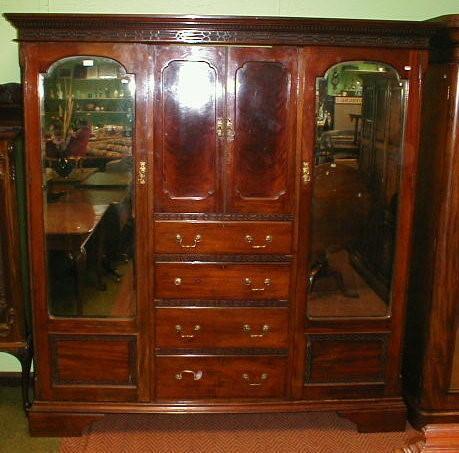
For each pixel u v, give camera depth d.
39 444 2.41
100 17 2.07
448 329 2.46
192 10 2.64
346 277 2.39
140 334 2.38
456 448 1.21
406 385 2.71
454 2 2.73
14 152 2.33
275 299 2.38
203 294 2.35
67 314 2.37
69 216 2.29
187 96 2.19
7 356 2.90
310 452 2.40
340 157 2.29
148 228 2.28
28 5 2.60
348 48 2.19
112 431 2.51
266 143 2.24
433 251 2.42
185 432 2.52
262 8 2.67
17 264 2.40
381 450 2.41
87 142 2.22
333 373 2.47
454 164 2.31
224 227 2.29
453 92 2.26
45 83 2.17
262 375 2.44
